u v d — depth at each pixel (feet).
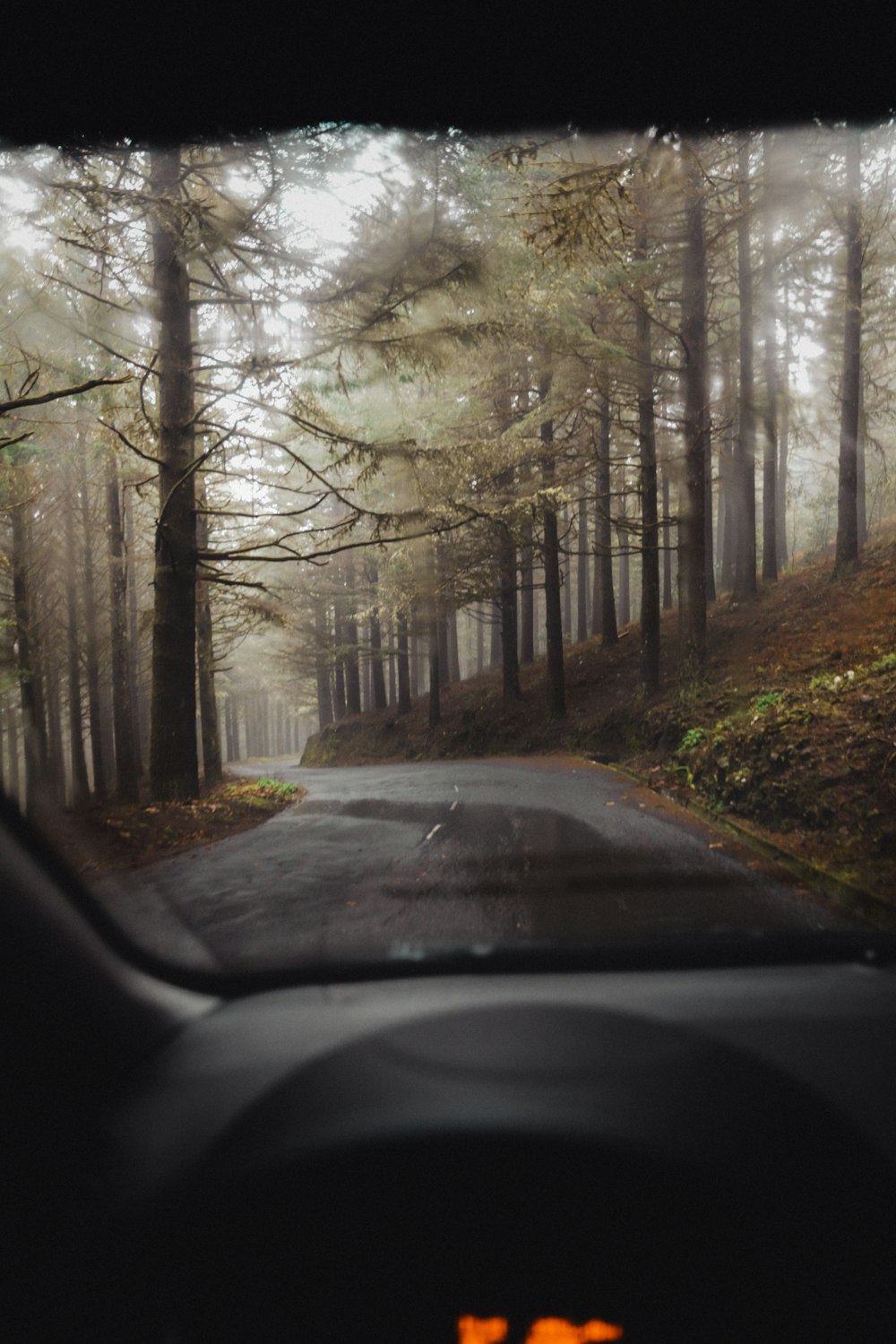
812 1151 8.07
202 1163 7.60
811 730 33.37
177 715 41.93
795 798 29.50
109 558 67.10
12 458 42.37
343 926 18.92
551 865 25.96
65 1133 7.53
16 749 86.99
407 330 37.91
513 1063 9.70
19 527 56.65
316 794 53.26
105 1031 8.50
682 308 59.88
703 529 57.36
